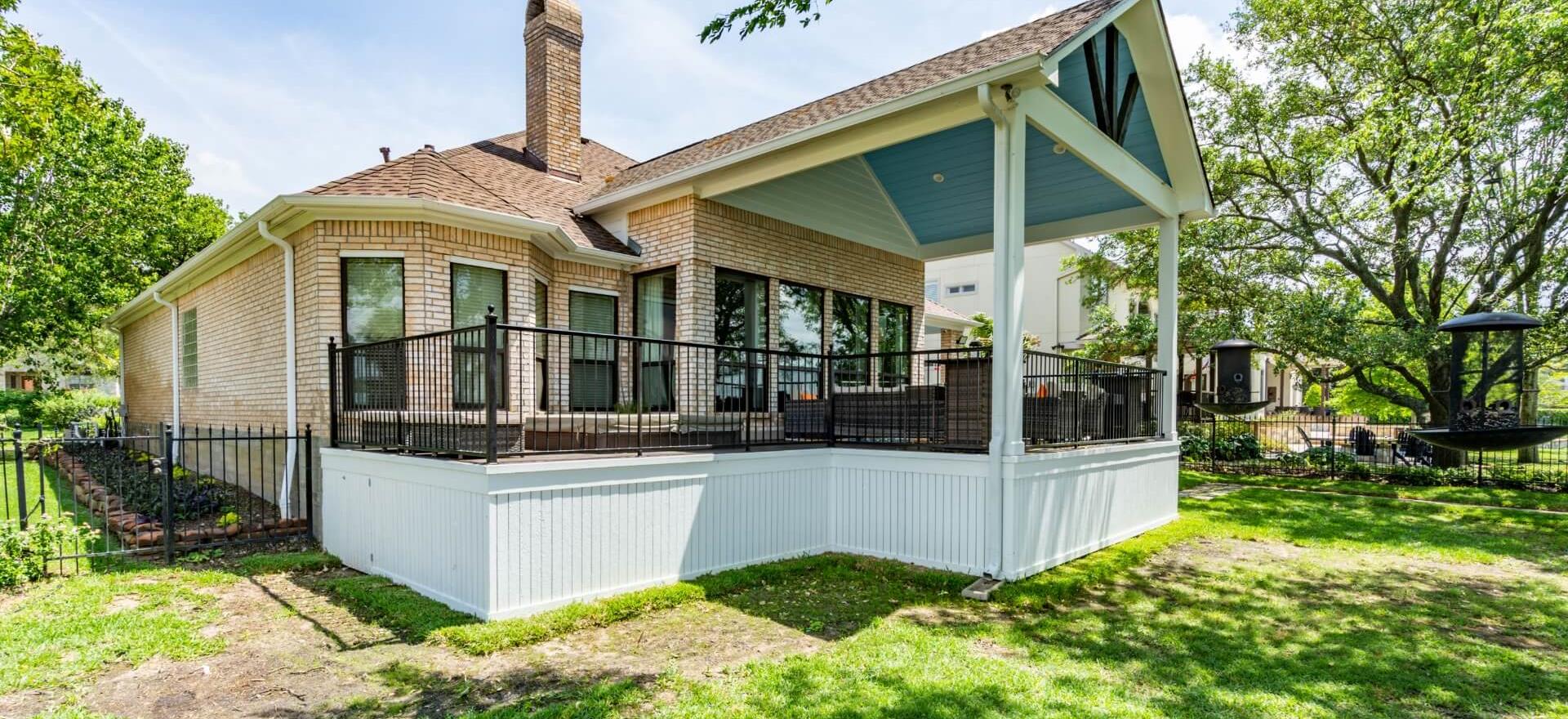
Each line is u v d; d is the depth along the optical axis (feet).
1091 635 15.15
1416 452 44.09
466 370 24.40
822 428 26.02
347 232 23.57
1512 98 33.50
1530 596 18.29
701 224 26.99
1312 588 18.97
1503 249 40.32
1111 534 23.88
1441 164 36.22
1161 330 28.91
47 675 12.32
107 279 68.44
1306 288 47.96
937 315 52.39
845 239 33.45
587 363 29.19
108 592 17.12
